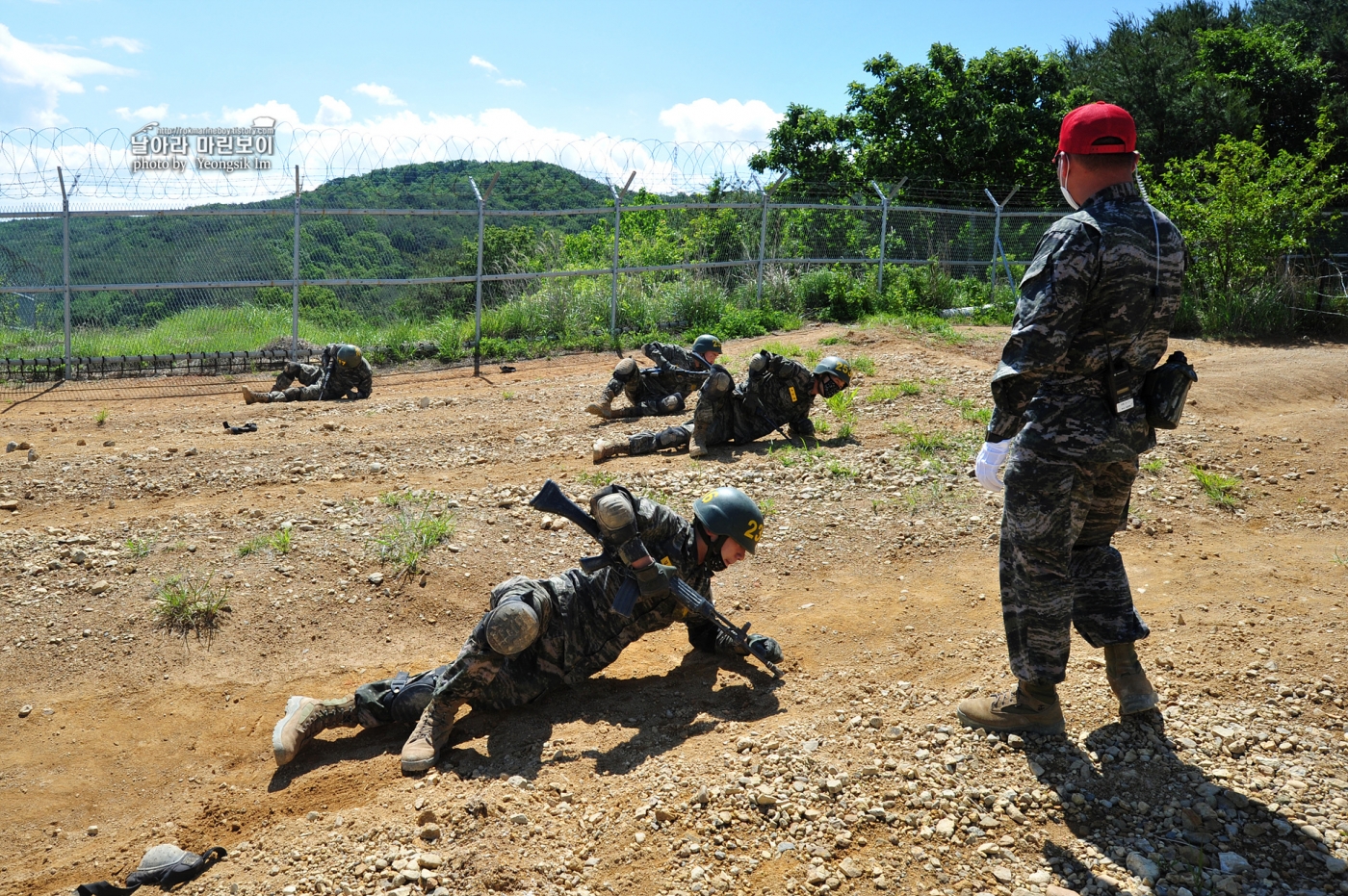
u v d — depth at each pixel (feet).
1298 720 11.60
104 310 43.45
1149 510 20.01
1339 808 9.84
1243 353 40.63
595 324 50.88
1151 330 9.91
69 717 13.92
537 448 26.50
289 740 12.20
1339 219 52.70
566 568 18.06
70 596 16.88
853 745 11.45
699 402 24.52
